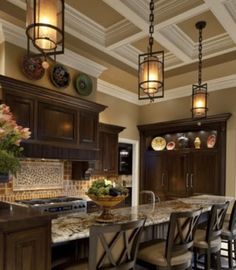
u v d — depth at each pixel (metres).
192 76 5.41
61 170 4.69
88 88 4.80
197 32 3.94
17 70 3.76
